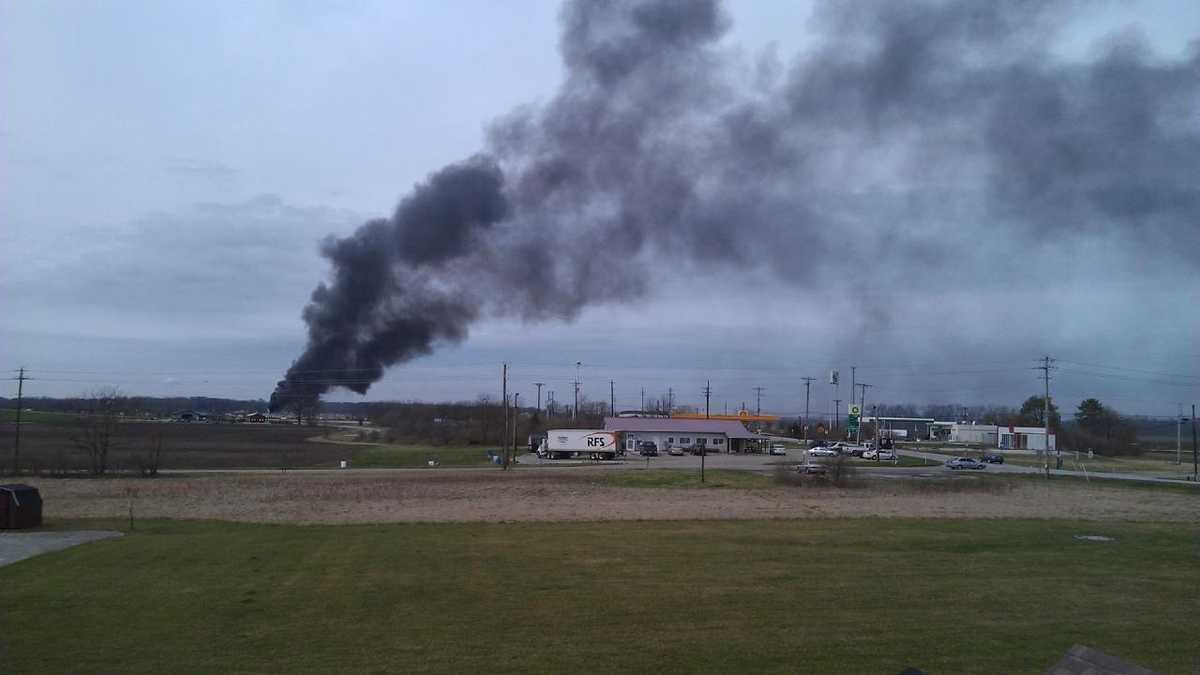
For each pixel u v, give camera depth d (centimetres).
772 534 2558
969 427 15862
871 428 16812
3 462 6538
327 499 4188
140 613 1417
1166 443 16612
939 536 2559
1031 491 5150
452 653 1162
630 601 1517
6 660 1125
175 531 2641
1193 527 2989
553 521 2981
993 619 1370
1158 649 1174
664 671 1071
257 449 9438
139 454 7262
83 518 3080
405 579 1742
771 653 1155
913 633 1271
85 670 1077
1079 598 1556
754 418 14375
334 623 1345
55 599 1533
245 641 1230
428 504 3881
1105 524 3062
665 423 11781
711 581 1725
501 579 1745
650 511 3472
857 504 3956
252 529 2703
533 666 1096
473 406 14375
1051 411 14275
